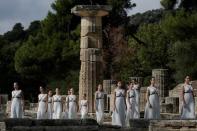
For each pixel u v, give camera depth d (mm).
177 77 56156
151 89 30859
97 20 41656
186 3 56188
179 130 19828
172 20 52344
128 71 77812
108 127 23500
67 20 74062
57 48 72062
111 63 78250
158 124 20094
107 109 47469
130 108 33250
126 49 79438
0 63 88000
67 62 73062
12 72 88250
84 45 41719
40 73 74250
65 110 40125
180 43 53406
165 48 79375
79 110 41938
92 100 41156
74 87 73188
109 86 52688
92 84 41281
